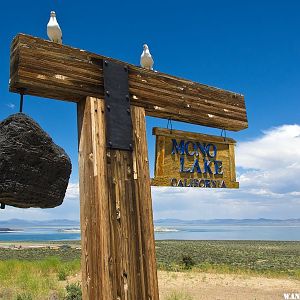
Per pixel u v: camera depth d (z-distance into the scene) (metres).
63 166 3.88
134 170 4.29
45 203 3.79
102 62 4.28
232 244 70.12
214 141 5.33
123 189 4.14
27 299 10.97
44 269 17.95
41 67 3.83
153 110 4.67
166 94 4.83
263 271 21.61
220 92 5.48
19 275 15.25
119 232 4.00
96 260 3.80
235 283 15.11
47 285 13.49
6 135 3.58
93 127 4.05
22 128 3.61
